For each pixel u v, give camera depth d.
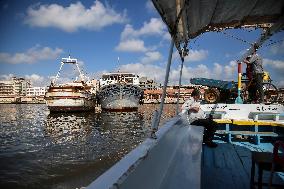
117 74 55.56
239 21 4.47
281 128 6.74
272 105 7.29
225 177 4.18
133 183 1.55
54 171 14.48
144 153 1.89
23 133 29.34
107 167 15.30
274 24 4.11
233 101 11.20
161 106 2.60
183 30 3.54
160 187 1.98
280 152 5.68
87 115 47.75
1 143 23.06
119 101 49.03
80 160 16.88
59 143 23.03
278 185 3.53
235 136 7.27
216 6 3.64
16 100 137.12
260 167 3.22
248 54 6.82
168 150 2.70
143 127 33.22
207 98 10.91
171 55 2.69
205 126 6.04
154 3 2.22
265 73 9.18
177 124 4.09
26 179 13.14
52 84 47.22
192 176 2.28
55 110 46.81
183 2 2.40
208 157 5.29
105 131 30.14
